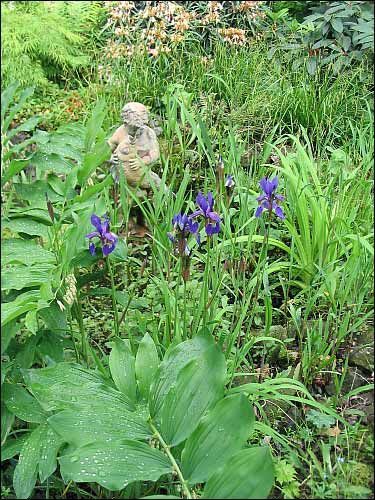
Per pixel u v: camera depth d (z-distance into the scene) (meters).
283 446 1.27
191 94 2.22
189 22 2.68
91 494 1.20
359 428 1.30
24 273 1.28
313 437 1.30
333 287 1.49
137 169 1.85
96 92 2.52
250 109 2.20
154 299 1.62
